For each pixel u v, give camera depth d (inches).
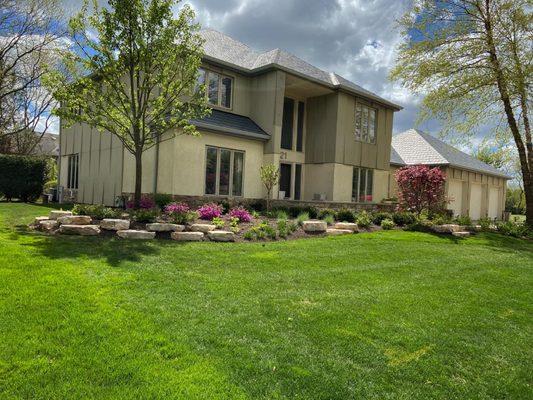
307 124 733.9
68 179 743.1
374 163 762.2
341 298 200.1
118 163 580.1
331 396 114.7
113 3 353.1
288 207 559.8
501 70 556.7
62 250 246.7
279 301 188.1
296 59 704.4
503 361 149.3
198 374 118.2
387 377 129.3
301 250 310.5
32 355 121.5
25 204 606.5
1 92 866.8
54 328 138.7
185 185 509.4
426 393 122.6
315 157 716.7
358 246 347.9
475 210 997.8
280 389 115.4
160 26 364.5
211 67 597.0
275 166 573.6
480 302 218.4
